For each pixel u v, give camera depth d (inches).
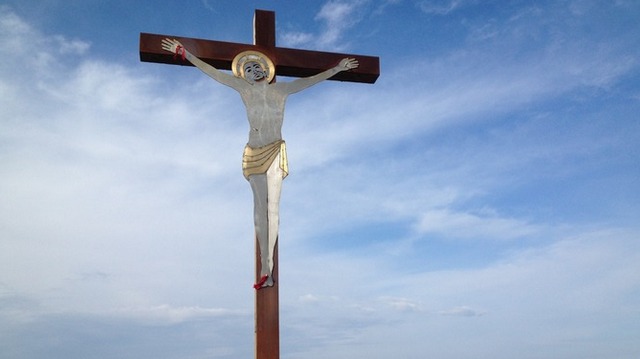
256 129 401.7
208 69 410.3
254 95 409.1
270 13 435.2
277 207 391.5
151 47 408.8
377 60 443.8
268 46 428.1
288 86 417.1
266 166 395.2
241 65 417.4
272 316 379.6
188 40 415.8
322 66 433.4
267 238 385.7
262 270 382.0
